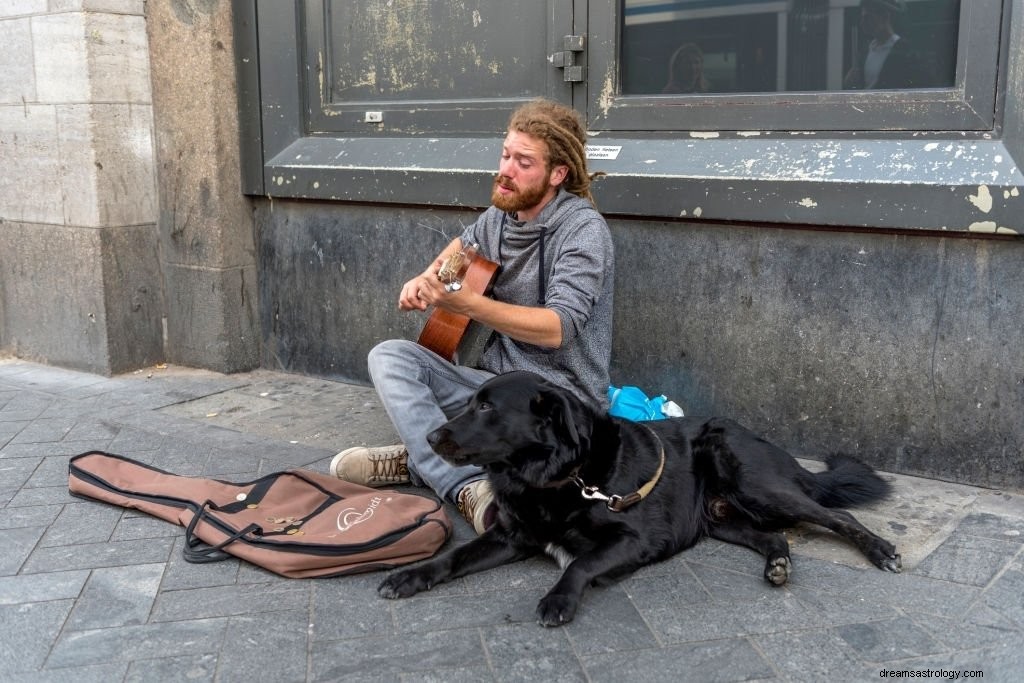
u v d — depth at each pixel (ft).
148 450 13.47
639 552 9.51
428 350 11.44
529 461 9.47
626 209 13.05
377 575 9.75
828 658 8.09
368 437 14.06
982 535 10.32
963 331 11.44
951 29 11.26
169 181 17.33
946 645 8.25
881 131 11.68
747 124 12.53
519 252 11.16
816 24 12.10
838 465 11.16
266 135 16.76
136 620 8.84
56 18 16.42
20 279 18.33
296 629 8.68
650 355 13.71
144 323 17.85
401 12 15.29
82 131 16.58
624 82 13.52
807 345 12.48
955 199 10.91
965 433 11.68
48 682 7.86
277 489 10.91
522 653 8.25
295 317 17.44
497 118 14.55
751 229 12.55
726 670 7.95
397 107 15.56
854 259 11.94
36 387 16.79
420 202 14.98
